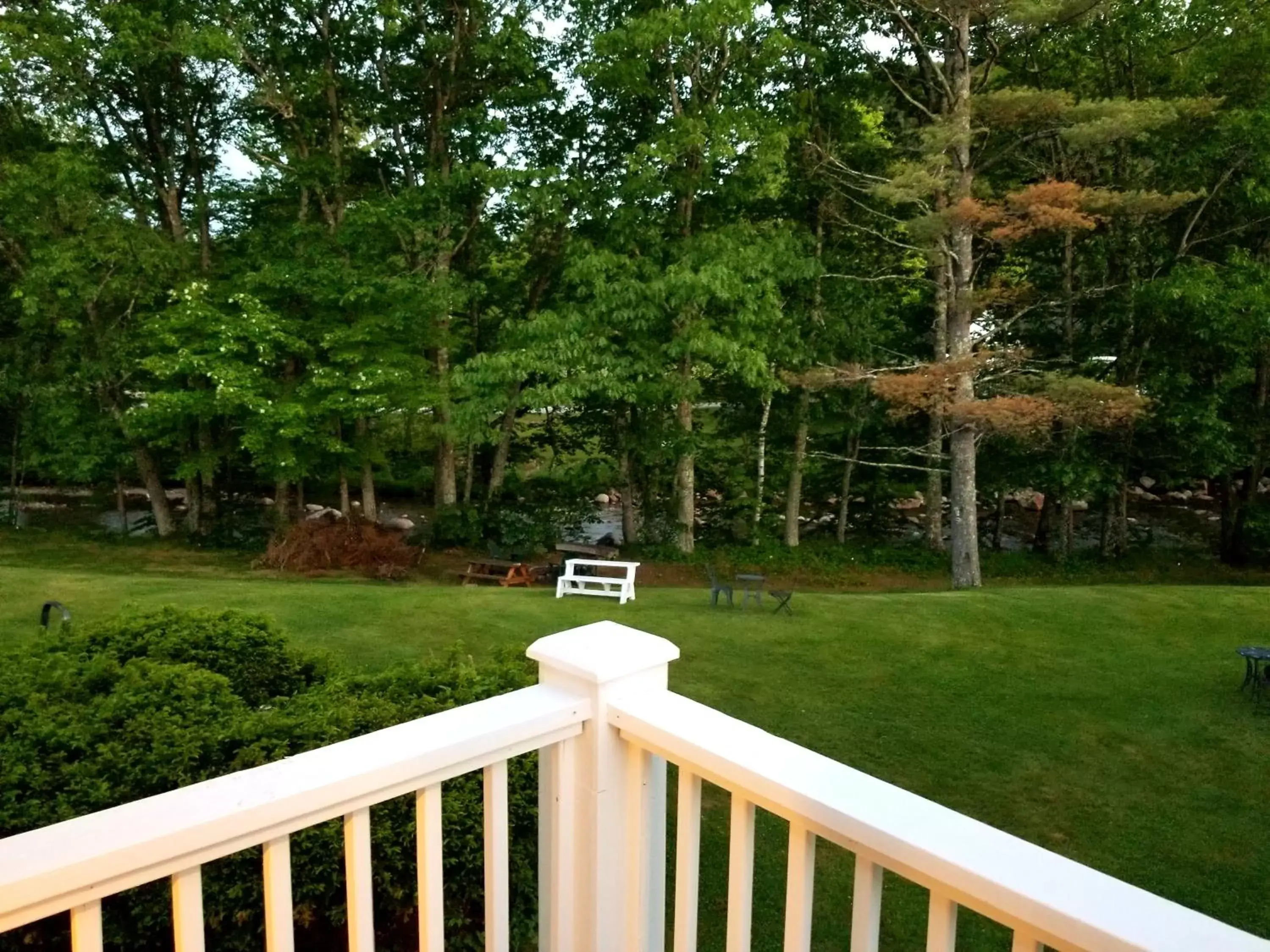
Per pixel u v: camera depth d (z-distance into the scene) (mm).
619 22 14812
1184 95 14727
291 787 1264
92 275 14789
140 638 4410
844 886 4473
